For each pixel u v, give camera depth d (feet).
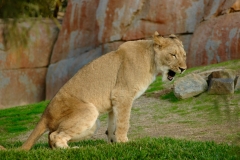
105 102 50.24
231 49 100.37
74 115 48.57
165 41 49.96
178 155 46.42
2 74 124.67
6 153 46.11
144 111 79.77
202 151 48.03
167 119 73.31
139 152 46.19
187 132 63.26
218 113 43.98
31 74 127.03
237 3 102.89
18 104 125.90
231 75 79.92
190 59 107.24
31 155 45.70
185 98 81.66
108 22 117.19
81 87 49.93
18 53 49.96
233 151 44.80
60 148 47.24
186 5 111.34
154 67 50.37
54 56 126.31
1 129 78.59
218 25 103.81
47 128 49.83
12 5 46.37
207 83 82.99
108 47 116.67
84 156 45.27
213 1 107.96
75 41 123.65
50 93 125.39
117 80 49.93
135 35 114.11
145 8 114.32
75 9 125.08
